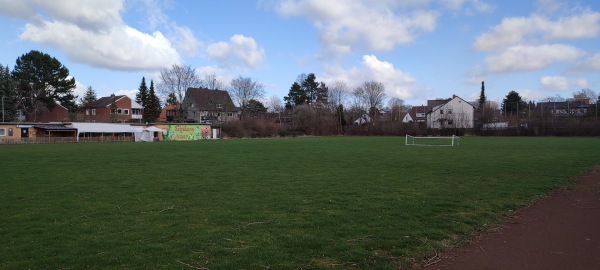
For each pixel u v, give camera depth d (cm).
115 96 9594
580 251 636
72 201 1040
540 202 1029
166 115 10225
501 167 1834
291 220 822
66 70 7944
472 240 695
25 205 987
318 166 1917
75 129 5909
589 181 1395
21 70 7475
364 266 560
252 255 599
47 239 689
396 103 13062
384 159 2311
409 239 685
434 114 8562
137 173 1653
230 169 1795
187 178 1490
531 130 6369
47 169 1816
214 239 682
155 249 628
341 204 988
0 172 1695
